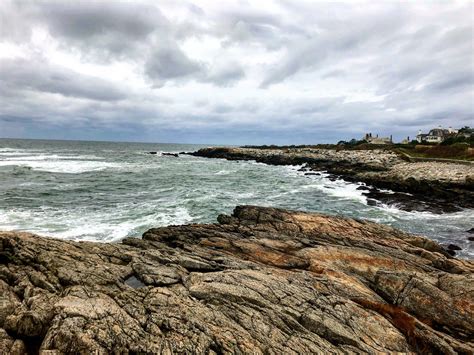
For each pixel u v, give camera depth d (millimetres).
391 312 10516
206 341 7855
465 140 75188
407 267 14242
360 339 9023
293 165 78812
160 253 13312
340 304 10453
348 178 48219
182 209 28312
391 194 36219
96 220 23812
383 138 137625
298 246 16094
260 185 44438
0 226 21172
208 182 46094
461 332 10336
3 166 54156
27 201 28953
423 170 45500
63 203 29094
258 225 20234
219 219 21875
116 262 12258
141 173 54219
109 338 7566
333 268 13648
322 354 8125
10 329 8195
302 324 9320
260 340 8211
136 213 26375
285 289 10766
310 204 32750
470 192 34281
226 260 13438
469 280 11703
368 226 20484
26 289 9789
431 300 11211
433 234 23953
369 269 13930
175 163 80625
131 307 8922
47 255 11680
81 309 8344
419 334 9680
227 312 9164
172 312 8836
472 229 24656
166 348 7531
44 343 7422
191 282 10797
